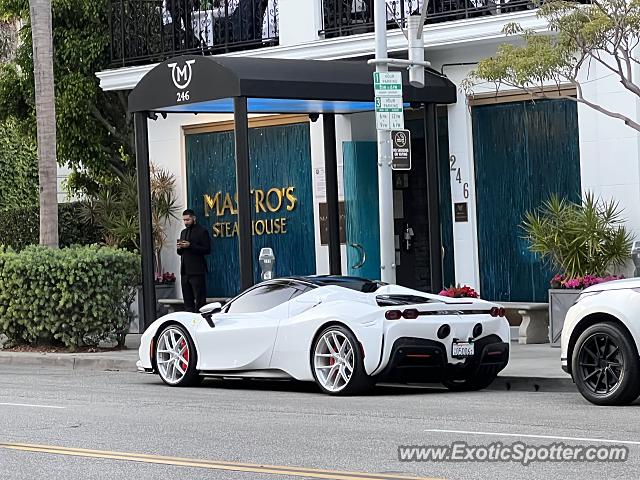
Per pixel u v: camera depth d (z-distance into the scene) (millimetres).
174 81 20672
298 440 11258
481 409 13453
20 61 27906
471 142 21922
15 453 10859
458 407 13734
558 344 19328
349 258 23578
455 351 15258
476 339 15438
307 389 16531
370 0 22516
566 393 15297
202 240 23594
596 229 19344
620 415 12594
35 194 37125
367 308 15219
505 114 21516
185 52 24672
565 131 20734
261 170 25047
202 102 20531
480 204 21906
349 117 23688
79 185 29578
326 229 23984
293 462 10070
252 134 25141
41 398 15477
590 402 13820
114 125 27797
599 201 20109
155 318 22000
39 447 11172
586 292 13867
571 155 20688
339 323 15312
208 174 25797
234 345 16453
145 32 25453
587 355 13797
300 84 19984
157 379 18406
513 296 21547
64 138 27344
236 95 19516
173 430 12172
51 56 23188
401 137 18438
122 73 25281
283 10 23625
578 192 20609
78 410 14031
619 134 19844
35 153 37031
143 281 21922
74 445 11281
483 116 21797
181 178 26156
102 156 27797
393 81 18438
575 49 16656
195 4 24812
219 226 25688
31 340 22219
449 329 15211
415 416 12891
